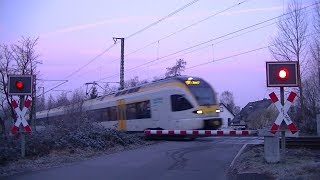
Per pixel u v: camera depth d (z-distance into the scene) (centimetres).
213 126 2481
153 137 2644
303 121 3984
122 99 3141
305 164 1160
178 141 2469
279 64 1252
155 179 1148
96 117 3575
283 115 1266
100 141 1980
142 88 2917
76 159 1580
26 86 1550
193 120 2441
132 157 1638
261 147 1783
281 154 1365
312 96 4281
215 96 2555
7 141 1595
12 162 1469
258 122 7394
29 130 1548
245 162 1364
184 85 2509
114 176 1202
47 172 1282
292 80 1247
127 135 2258
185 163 1453
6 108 2881
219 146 2005
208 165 1403
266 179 1060
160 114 2650
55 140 1759
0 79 2872
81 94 5569
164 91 2631
